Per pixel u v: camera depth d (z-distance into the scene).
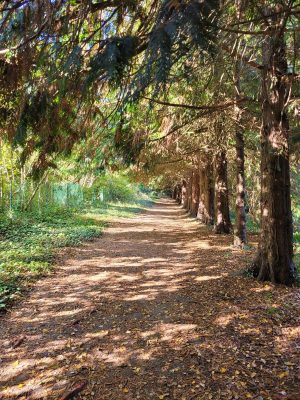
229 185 20.23
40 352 4.41
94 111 2.93
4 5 2.01
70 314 5.68
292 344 4.30
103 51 1.56
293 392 3.37
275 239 6.93
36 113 2.25
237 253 10.55
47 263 8.92
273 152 6.70
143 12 2.15
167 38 1.39
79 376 3.86
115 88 1.90
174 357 4.19
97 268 8.99
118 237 15.13
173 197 68.88
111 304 6.15
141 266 9.32
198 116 6.05
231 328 4.88
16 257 9.09
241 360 4.01
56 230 14.37
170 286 7.25
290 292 6.30
